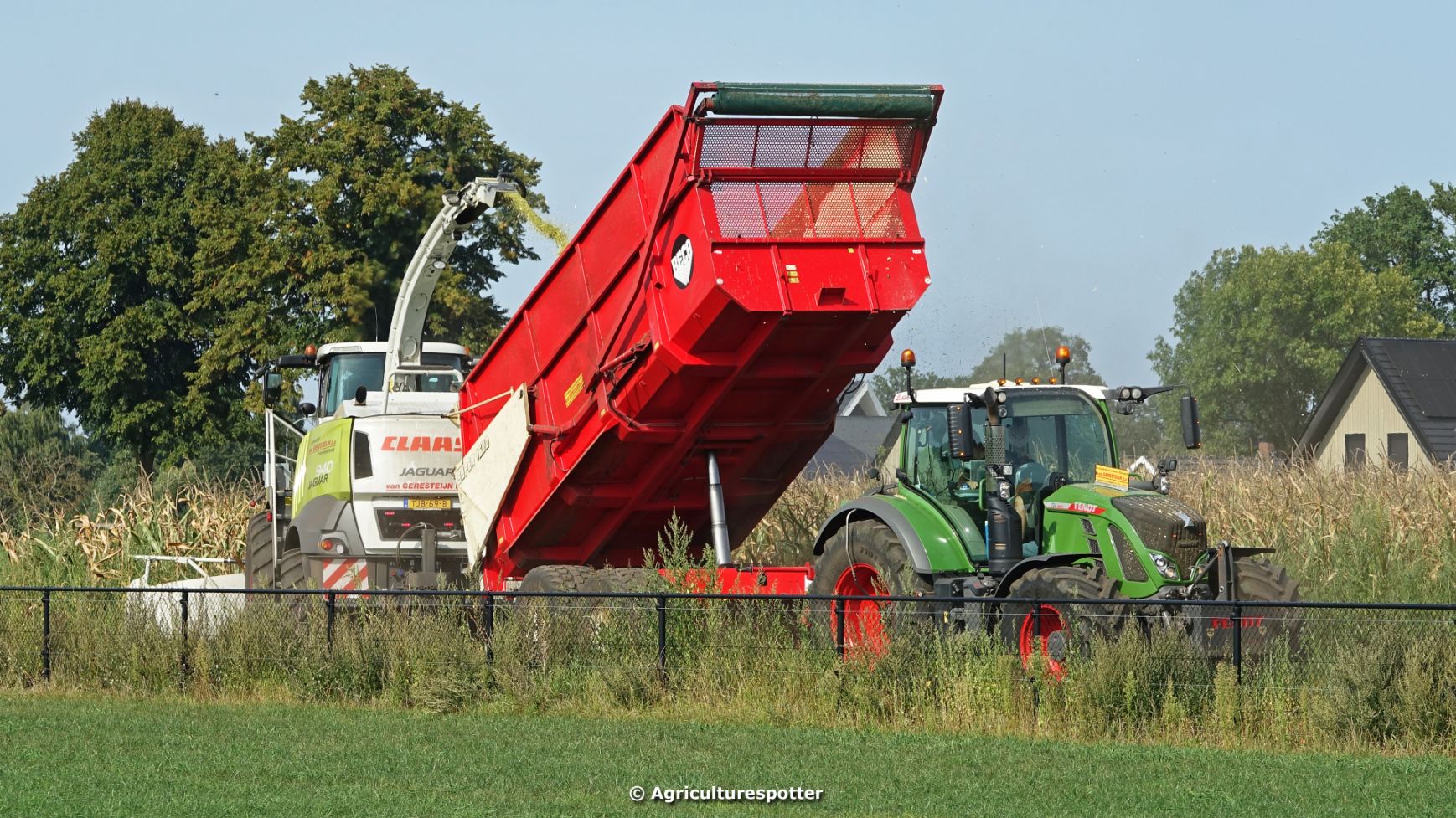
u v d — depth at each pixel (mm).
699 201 47938
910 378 54031
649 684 48469
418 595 52312
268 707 50188
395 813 33750
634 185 51031
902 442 53844
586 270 53750
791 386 52938
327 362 69562
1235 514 71688
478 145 163500
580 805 34500
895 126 49250
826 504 75875
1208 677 42844
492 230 153750
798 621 48469
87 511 89562
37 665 56281
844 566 53344
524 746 41844
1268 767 37750
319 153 160125
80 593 57125
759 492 58281
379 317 162875
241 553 85062
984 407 51844
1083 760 38750
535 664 50281
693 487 57500
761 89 47219
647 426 53031
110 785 36906
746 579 53312
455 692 49250
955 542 50562
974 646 45281
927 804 34188
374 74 163750
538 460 57375
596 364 53531
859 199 49531
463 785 36719
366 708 49812
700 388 51844
